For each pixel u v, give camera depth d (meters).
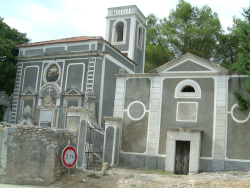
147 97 20.64
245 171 17.42
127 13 34.38
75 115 15.77
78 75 26.88
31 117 27.61
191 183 13.46
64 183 13.02
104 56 26.48
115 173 16.39
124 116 20.88
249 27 17.77
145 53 38.09
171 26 38.75
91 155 19.47
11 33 32.34
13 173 13.04
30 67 29.28
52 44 28.47
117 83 21.45
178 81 20.14
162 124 19.91
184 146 19.05
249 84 16.98
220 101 19.02
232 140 18.39
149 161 19.61
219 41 36.66
